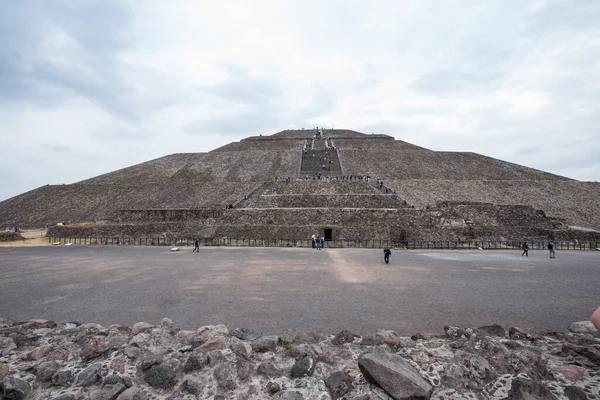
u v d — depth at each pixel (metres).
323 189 43.28
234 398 4.99
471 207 36.22
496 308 10.95
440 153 68.50
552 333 7.30
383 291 13.20
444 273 16.97
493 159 65.94
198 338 6.60
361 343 6.64
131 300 12.03
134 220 39.53
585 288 13.77
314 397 4.98
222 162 64.50
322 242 28.02
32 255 24.50
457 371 5.21
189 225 34.12
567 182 51.03
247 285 14.32
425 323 9.47
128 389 5.05
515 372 5.23
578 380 5.16
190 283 14.77
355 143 80.75
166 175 58.84
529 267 18.86
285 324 9.39
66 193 51.78
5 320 8.09
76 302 11.81
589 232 30.97
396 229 30.95
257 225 32.03
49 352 6.21
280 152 68.19
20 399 5.03
